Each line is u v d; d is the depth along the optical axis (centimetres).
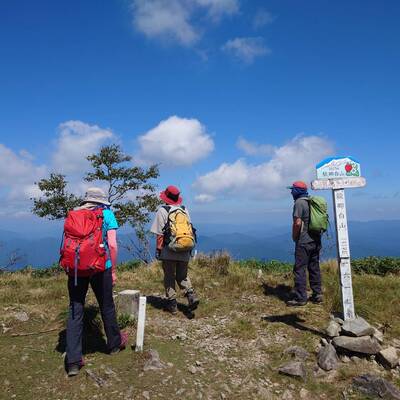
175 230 651
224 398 428
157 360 481
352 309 603
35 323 620
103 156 1777
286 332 598
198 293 820
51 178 1717
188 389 437
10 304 707
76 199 1742
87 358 497
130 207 1781
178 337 580
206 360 507
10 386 438
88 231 462
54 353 511
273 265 1189
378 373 486
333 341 538
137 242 1767
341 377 475
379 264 1081
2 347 526
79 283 475
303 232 697
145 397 419
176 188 683
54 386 439
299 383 465
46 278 1055
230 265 1069
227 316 681
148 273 1012
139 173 1819
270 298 775
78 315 472
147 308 718
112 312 503
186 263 684
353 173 610
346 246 606
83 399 417
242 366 496
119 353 512
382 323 642
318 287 723
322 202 691
